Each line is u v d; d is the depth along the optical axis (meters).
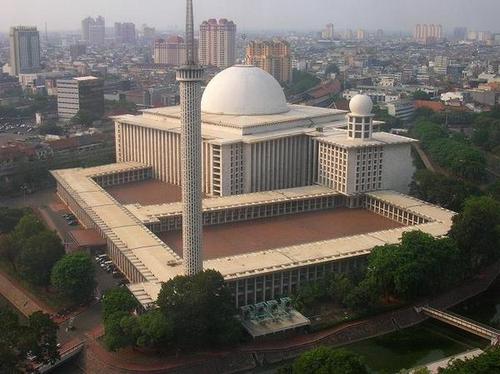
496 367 188.00
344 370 180.38
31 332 199.12
